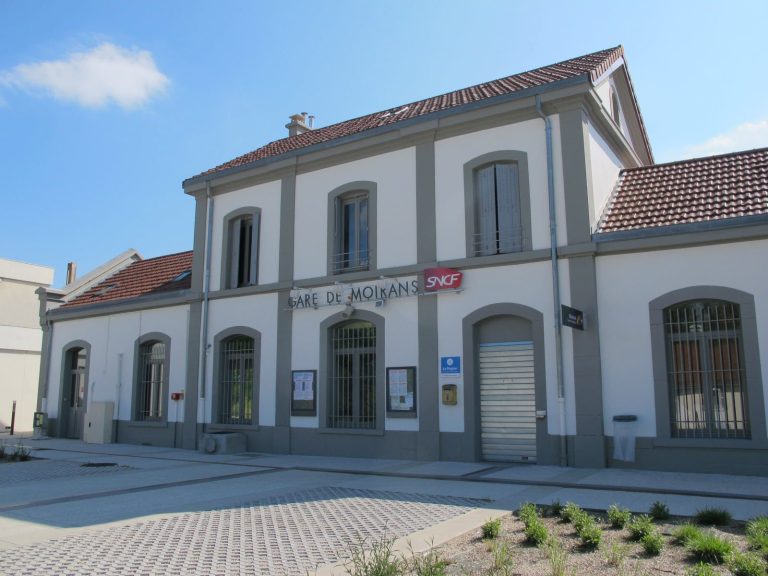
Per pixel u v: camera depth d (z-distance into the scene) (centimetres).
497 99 1379
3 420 2925
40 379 2269
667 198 1341
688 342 1177
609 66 1523
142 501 950
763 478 1047
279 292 1673
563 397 1241
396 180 1530
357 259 1586
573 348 1247
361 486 1068
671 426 1166
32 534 741
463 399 1359
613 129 1472
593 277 1248
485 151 1416
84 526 782
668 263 1194
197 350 1819
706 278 1156
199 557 637
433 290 1409
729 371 1135
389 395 1453
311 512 852
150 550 666
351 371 1545
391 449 1434
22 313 3073
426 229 1460
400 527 748
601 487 990
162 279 2128
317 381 1570
